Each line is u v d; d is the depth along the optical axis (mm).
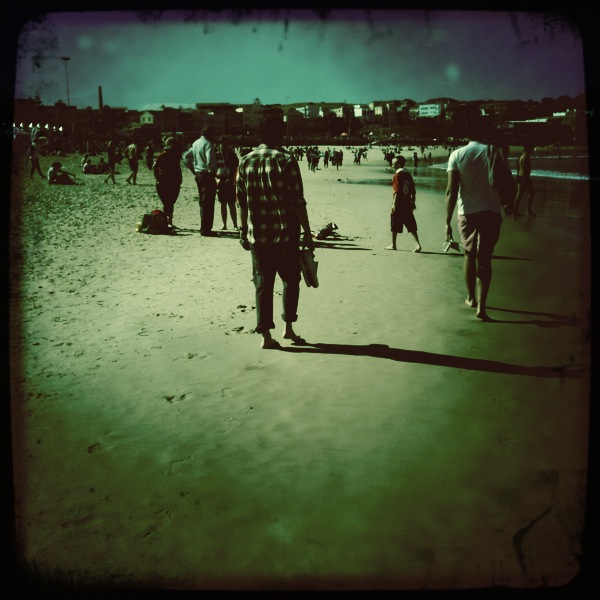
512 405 3494
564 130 51938
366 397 3641
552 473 2713
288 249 4383
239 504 2537
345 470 2795
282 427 3258
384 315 5488
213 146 9969
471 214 5180
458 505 2494
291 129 147000
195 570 2133
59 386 3832
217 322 5266
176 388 3820
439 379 3920
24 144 20141
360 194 21672
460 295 6277
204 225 10219
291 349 4551
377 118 177000
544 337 4805
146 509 2508
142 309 5676
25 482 2684
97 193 17750
